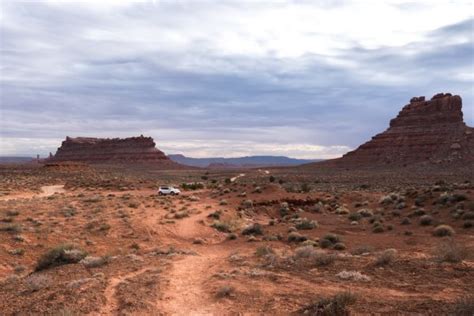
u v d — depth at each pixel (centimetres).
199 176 14750
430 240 2592
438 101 19650
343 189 7712
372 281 1357
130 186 8288
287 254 2097
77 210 3888
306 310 1062
